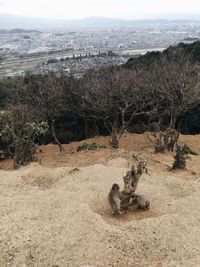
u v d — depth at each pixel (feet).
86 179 51.11
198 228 37.50
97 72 99.66
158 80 87.97
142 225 37.40
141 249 34.01
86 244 34.40
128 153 64.59
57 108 89.25
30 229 36.65
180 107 78.95
